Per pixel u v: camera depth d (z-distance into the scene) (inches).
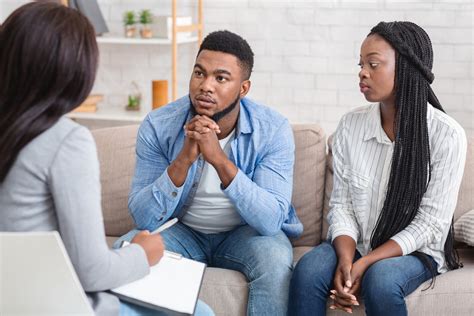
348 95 169.5
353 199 96.4
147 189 92.9
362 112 98.7
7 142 58.5
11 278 57.5
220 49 91.3
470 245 99.7
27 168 58.9
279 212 94.2
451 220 93.9
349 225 94.7
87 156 59.5
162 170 97.1
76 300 58.5
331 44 167.8
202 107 91.4
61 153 58.8
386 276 85.4
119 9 176.7
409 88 92.1
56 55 59.0
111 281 62.1
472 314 88.6
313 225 107.6
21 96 59.2
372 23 165.0
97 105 177.9
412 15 162.7
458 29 161.2
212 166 95.4
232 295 90.6
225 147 97.7
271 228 94.3
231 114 94.4
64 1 161.9
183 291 68.3
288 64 170.9
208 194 96.3
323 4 166.2
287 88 171.9
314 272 87.7
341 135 99.0
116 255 62.9
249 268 91.7
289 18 168.7
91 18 165.8
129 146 112.7
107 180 111.1
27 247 55.2
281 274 89.7
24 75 59.0
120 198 110.9
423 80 93.1
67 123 60.4
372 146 96.2
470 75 162.4
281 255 91.9
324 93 170.6
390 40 91.8
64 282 57.5
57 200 58.8
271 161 96.9
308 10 167.3
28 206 59.9
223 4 171.3
